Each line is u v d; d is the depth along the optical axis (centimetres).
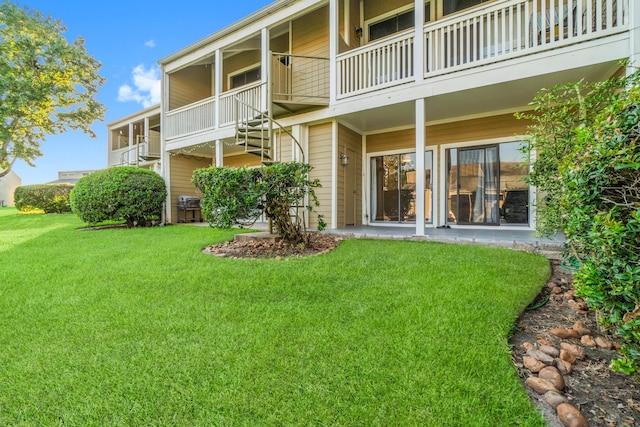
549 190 333
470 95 555
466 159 709
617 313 149
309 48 816
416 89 563
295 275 326
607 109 166
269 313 238
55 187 1452
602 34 424
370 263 366
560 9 452
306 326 215
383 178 824
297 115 725
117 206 809
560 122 322
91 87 1597
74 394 151
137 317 235
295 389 150
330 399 143
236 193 431
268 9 712
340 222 730
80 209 800
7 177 2662
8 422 135
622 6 416
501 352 177
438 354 175
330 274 328
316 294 276
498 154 674
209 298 272
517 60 481
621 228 138
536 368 167
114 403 144
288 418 132
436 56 552
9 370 171
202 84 1115
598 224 151
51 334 211
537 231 361
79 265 392
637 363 141
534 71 468
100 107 1672
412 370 161
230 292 285
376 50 635
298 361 173
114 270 362
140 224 880
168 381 158
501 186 673
